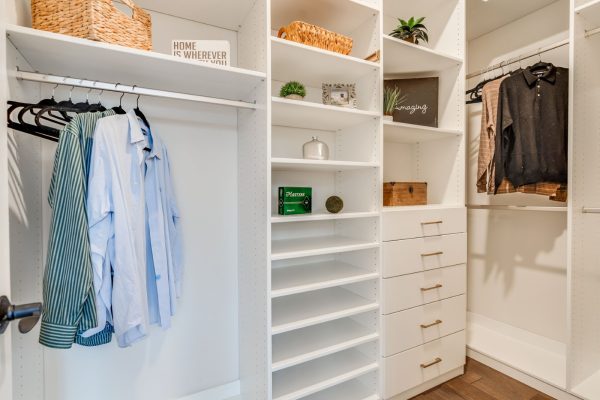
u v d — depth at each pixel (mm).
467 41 2482
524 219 2160
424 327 1690
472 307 2492
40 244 1237
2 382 613
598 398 1498
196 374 1610
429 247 1712
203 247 1616
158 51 1481
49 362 1297
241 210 1626
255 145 1437
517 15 2127
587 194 1630
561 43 1648
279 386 1427
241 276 1637
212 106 1623
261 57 1348
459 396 1686
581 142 1596
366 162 1583
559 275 1979
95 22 1010
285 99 1340
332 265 1765
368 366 1575
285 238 1786
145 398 1494
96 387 1390
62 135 1000
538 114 1620
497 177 1695
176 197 1541
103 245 1054
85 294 964
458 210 1819
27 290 1111
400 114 1895
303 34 1413
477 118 2391
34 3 1032
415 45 1671
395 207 1751
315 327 1675
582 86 1600
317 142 1576
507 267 2258
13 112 1058
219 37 1622
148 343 1497
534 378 1727
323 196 1910
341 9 1534
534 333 2098
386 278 1583
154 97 1492
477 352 2025
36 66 1162
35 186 1194
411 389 1683
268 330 1312
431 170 2102
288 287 1384
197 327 1610
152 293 1290
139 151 1196
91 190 1046
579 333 1614
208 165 1619
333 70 1607
